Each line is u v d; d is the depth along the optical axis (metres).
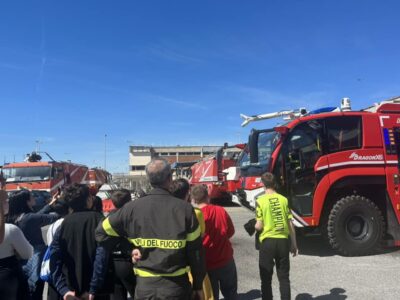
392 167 9.38
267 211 5.71
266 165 9.41
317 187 9.06
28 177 23.62
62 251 4.12
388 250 9.65
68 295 4.01
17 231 4.19
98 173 36.56
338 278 7.43
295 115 10.59
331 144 9.27
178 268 3.25
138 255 3.29
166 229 3.24
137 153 104.12
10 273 4.11
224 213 5.30
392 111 9.66
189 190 5.14
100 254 3.96
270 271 5.70
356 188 9.45
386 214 9.38
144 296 3.21
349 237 9.02
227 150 22.86
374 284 7.04
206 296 4.46
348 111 9.66
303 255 9.28
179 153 104.25
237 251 10.07
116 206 4.72
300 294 6.60
